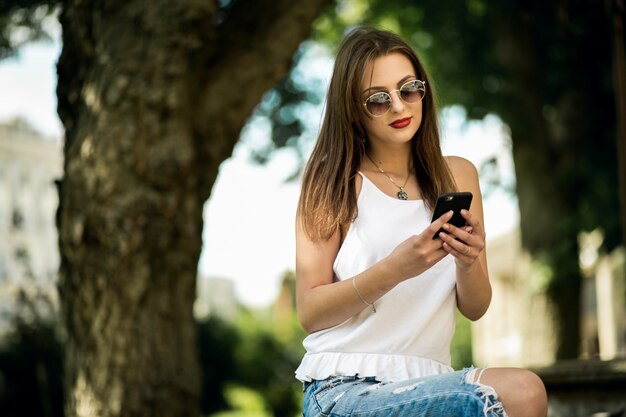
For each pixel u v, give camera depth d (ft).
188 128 18.99
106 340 18.42
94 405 18.43
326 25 45.88
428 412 9.04
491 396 8.82
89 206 18.28
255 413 68.90
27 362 45.80
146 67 18.48
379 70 10.29
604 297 68.59
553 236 42.27
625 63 20.34
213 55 19.92
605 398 15.94
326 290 9.85
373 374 9.78
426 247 9.23
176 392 18.81
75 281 18.57
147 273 18.47
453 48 43.83
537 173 42.60
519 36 41.42
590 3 35.12
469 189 11.24
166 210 18.51
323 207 10.33
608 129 42.29
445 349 10.27
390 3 44.19
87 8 18.80
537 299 41.75
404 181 10.69
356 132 10.69
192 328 19.30
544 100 43.52
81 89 19.08
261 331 76.07
